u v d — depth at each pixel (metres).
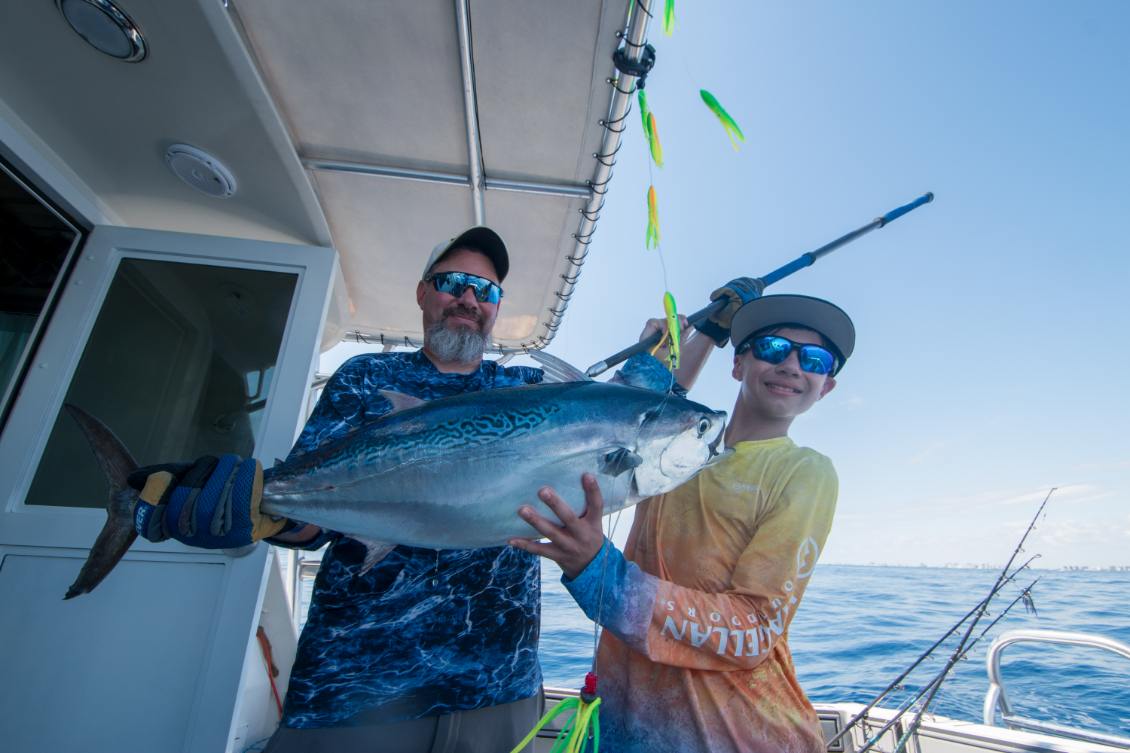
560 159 2.64
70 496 2.24
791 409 1.84
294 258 2.66
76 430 2.32
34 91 2.06
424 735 1.40
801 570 1.51
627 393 1.52
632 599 1.31
